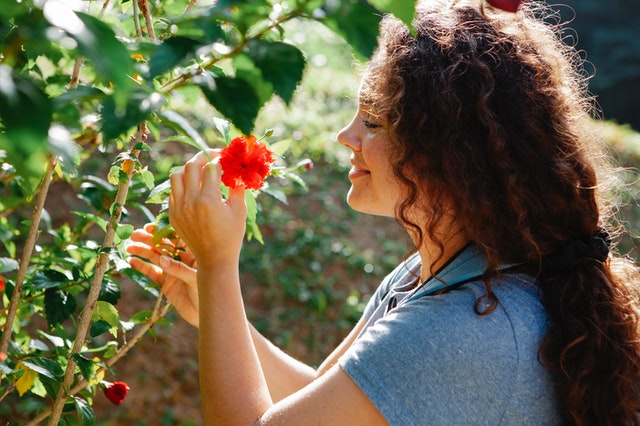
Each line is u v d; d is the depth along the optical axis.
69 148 0.66
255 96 0.80
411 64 1.15
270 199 5.01
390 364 1.03
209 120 5.38
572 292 1.09
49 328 1.47
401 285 1.46
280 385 1.51
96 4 1.42
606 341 1.07
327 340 4.30
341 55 9.20
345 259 4.77
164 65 0.76
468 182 1.11
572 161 1.18
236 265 1.16
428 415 1.02
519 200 1.11
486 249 1.10
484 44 1.16
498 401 1.03
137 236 1.43
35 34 0.66
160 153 4.79
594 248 1.14
